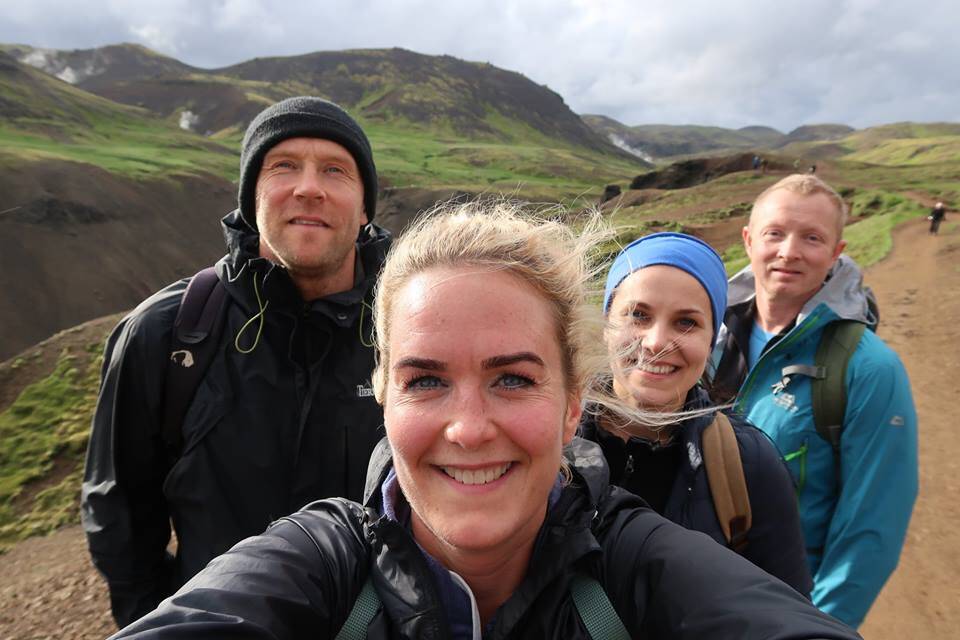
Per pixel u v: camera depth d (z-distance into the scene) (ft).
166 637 1.18
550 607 1.36
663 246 2.23
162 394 2.50
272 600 1.29
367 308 2.72
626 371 2.19
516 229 1.41
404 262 1.42
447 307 1.29
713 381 3.44
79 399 13.47
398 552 1.40
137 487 2.60
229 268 2.64
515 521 1.27
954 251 18.70
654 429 2.18
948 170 76.38
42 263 74.49
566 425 1.49
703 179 80.12
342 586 1.42
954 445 7.10
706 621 1.25
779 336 3.05
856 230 27.78
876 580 2.62
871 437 2.65
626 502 1.57
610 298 2.30
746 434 2.15
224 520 2.46
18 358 14.79
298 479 2.55
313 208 2.55
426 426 1.28
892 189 53.98
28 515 9.94
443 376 1.30
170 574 2.81
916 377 9.27
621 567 1.42
